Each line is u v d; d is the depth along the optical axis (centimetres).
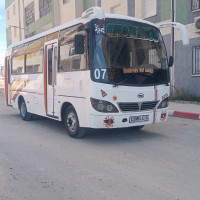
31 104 966
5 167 524
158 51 726
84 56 661
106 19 652
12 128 905
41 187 431
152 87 692
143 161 547
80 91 677
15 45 1131
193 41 1354
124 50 667
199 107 1176
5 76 1220
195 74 1359
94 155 591
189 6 1359
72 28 720
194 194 401
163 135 770
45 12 2853
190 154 592
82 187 428
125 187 426
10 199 392
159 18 1535
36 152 621
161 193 404
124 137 751
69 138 748
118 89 645
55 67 795
